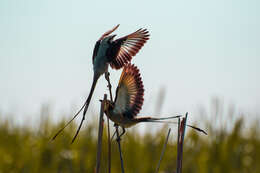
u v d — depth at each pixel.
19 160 15.34
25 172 15.09
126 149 14.73
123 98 9.31
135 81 9.33
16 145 16.14
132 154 14.73
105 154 14.45
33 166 15.23
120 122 9.31
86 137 15.25
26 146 15.80
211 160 15.06
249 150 15.84
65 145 15.31
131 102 9.34
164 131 14.91
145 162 14.70
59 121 15.77
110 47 10.10
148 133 15.07
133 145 14.87
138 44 9.81
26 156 15.47
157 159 14.77
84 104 9.34
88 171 14.50
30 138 16.19
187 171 14.69
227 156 15.21
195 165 14.88
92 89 9.76
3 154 15.52
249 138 16.30
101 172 14.39
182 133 8.81
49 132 15.87
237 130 15.25
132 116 9.30
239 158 15.38
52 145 15.47
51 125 16.03
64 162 14.94
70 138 15.40
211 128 15.21
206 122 15.21
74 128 15.52
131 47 9.90
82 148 15.12
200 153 15.19
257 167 15.48
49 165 15.16
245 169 15.43
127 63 9.80
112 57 10.03
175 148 14.99
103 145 14.26
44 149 15.37
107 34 10.98
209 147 15.34
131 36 9.95
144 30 9.80
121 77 9.26
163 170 14.57
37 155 15.40
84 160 14.81
